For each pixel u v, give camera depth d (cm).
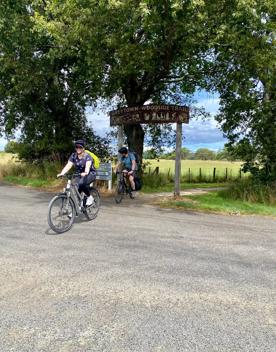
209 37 1144
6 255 583
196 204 1162
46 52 1681
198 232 800
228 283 493
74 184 809
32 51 1636
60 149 1914
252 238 764
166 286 473
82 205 833
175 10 934
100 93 1656
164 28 1109
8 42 1605
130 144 1662
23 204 1085
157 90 1800
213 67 1497
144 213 1011
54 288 455
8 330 352
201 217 990
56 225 752
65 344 330
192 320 382
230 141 1617
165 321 378
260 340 346
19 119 1962
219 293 457
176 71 1653
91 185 878
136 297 436
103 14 1073
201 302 428
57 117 1966
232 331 362
